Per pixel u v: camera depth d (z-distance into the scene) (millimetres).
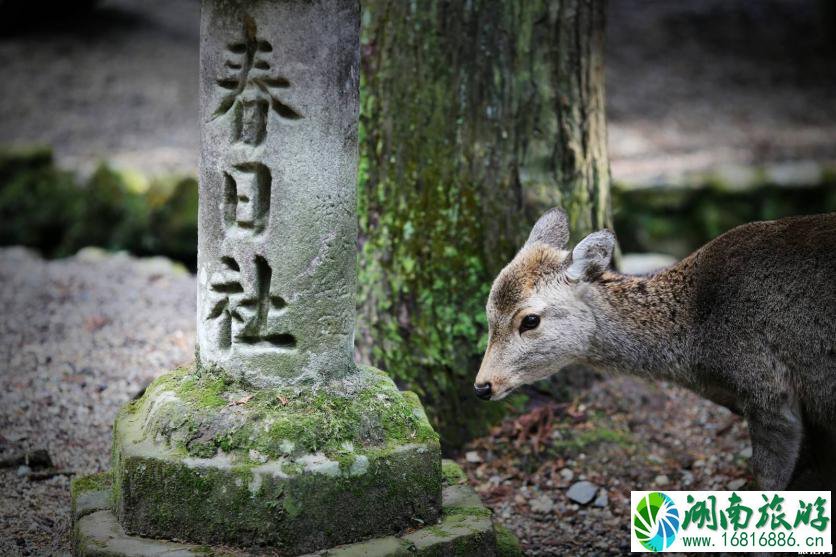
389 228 7523
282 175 5082
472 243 7504
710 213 12641
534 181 7539
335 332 5359
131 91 18219
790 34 22031
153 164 13945
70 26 21188
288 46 5004
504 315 6195
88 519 5273
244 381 5273
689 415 7746
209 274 5312
